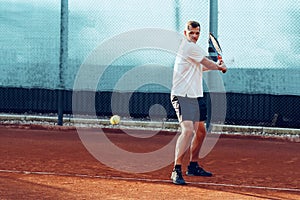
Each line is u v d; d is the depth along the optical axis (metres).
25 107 16.09
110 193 7.98
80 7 15.95
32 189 8.11
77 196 7.74
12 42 16.12
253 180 9.30
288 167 10.65
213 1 15.09
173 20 15.64
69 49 15.97
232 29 15.24
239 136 14.52
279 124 15.09
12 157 10.84
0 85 16.20
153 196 7.87
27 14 16.06
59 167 9.92
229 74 15.21
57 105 15.81
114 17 15.88
